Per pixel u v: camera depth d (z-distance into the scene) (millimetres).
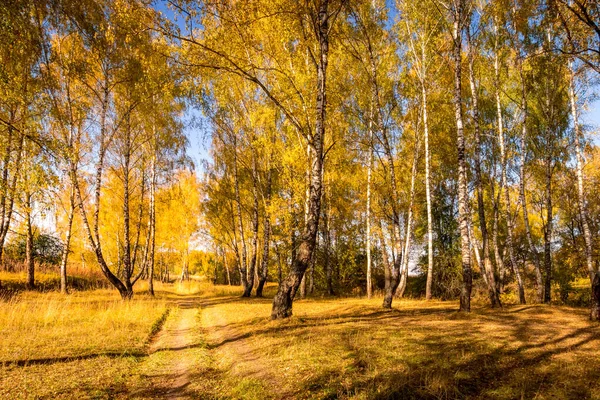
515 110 17938
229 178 25219
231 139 22156
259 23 10781
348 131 16891
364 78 16141
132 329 9289
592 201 20391
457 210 25172
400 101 18500
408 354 5688
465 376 4750
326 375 4949
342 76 15289
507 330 7617
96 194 16375
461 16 11766
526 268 24438
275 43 12484
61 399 4398
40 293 17734
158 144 21250
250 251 33344
